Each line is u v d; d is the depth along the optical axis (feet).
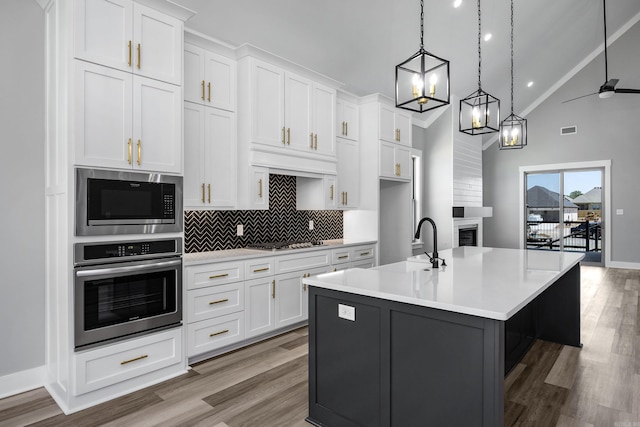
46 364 8.67
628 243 24.30
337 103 14.71
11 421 7.07
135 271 8.05
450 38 16.40
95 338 7.55
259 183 11.20
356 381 6.51
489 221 29.43
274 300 11.44
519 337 10.02
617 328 12.51
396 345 5.97
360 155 15.80
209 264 9.78
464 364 5.24
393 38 14.58
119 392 8.00
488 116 10.29
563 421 7.14
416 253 21.62
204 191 10.25
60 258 7.73
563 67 25.02
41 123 8.56
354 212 16.06
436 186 21.79
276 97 11.68
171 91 8.73
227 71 10.93
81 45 7.32
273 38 12.09
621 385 8.55
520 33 18.93
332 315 6.86
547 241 27.43
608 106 24.93
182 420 7.10
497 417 4.91
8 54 8.13
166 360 8.75
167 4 8.52
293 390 8.29
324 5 11.78
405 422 5.90
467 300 5.45
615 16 22.12
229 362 9.75
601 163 25.05
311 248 12.62
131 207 8.05
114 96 7.77
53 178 8.11
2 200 8.11
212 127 10.50
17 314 8.30
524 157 28.02
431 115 21.84
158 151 8.50
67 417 7.17
